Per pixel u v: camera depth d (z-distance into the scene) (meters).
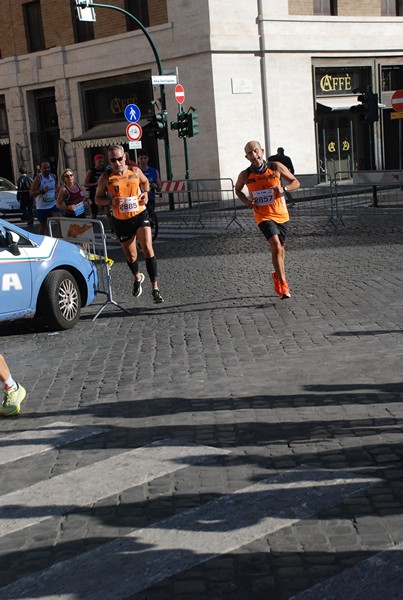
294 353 7.71
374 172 19.72
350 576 3.58
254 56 31.12
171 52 31.11
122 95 33.41
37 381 7.57
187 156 28.80
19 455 5.53
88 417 6.27
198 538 4.04
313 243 16.22
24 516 4.50
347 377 6.73
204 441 5.47
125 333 9.40
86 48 33.62
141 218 10.73
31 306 9.53
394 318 8.90
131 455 5.31
